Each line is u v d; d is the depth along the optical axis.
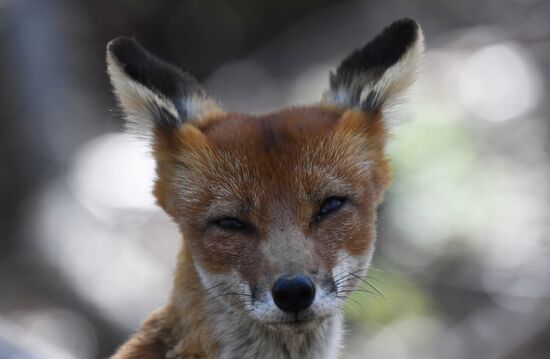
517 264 15.92
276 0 27.27
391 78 8.24
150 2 26.91
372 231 7.98
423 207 16.27
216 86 25.44
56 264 17.14
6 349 9.75
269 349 7.80
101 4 25.55
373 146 8.16
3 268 17.44
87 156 19.92
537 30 21.66
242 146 7.72
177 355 7.82
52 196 18.55
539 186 16.94
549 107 18.72
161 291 16.45
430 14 24.25
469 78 20.33
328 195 7.62
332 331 8.02
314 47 25.30
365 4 25.78
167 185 8.10
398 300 14.84
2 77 19.58
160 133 8.10
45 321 15.91
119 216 18.41
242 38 27.17
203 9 27.50
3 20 20.11
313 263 7.33
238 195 7.58
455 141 17.12
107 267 17.03
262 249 7.42
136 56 8.28
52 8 21.56
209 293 7.71
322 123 7.95
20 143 19.19
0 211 18.59
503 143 17.92
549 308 14.77
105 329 15.82
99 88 23.61
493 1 23.41
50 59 20.84
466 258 16.03
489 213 16.44
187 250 7.88
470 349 14.48
